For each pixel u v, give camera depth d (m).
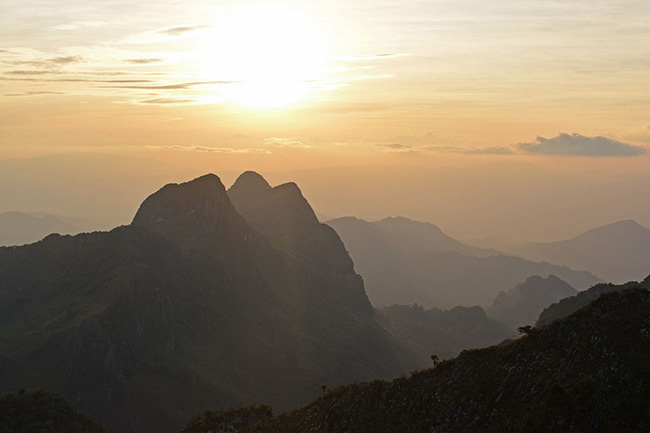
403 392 109.75
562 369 94.19
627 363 88.81
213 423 129.88
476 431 93.00
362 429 107.69
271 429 123.12
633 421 82.94
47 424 130.38
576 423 83.94
